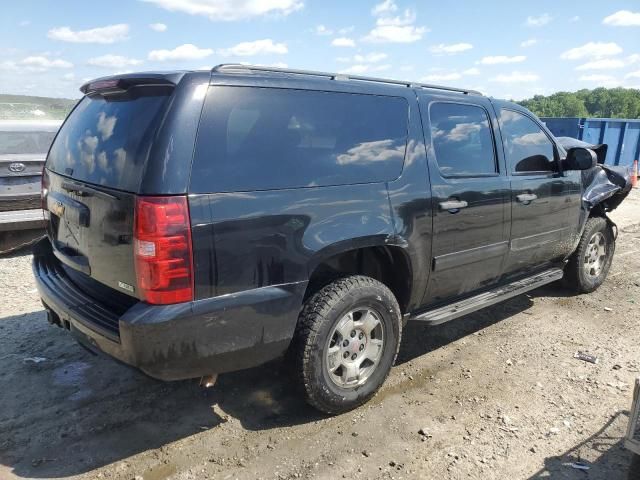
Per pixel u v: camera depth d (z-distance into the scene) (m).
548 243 4.86
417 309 3.92
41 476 2.79
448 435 3.20
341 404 3.31
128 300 2.82
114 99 3.13
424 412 3.45
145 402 3.51
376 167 3.38
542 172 4.72
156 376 2.69
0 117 7.59
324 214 3.08
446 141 3.87
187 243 2.58
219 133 2.74
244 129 2.85
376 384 3.48
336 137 3.24
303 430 3.23
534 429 3.27
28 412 3.35
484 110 4.26
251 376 3.86
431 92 3.89
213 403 3.51
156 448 3.04
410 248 3.54
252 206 2.79
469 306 4.11
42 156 6.94
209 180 2.66
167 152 2.56
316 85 3.21
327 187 3.12
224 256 2.70
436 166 3.73
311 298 3.14
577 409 3.51
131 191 2.60
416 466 2.92
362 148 3.35
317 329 3.08
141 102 2.85
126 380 3.77
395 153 3.51
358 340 3.35
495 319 5.07
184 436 3.15
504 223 4.28
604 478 2.85
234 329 2.79
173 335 2.60
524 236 4.54
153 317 2.54
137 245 2.55
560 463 2.96
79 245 3.09
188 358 2.69
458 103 4.05
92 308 2.94
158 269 2.54
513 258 4.50
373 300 3.34
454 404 3.55
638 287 6.09
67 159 3.36
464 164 3.98
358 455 3.00
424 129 3.71
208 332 2.70
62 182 3.31
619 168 6.06
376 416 3.39
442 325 4.91
